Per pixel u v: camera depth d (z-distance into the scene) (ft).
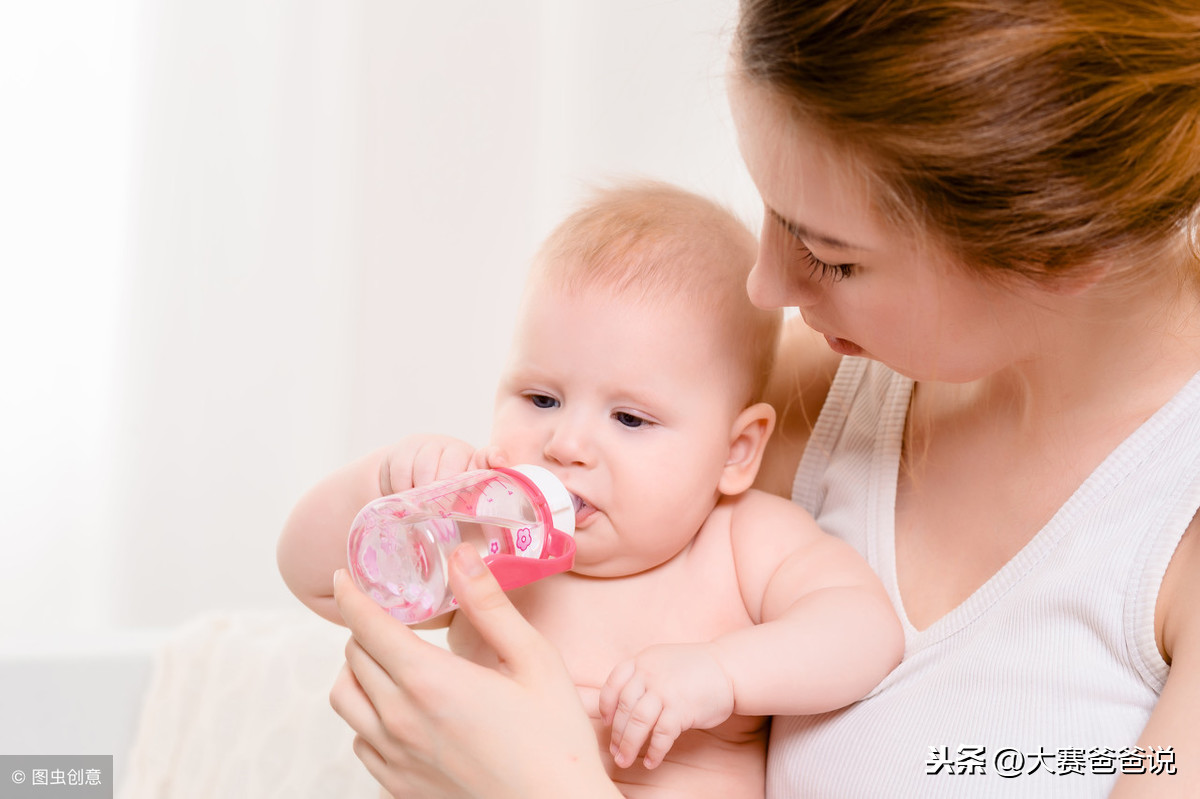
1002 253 2.68
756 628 3.24
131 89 8.35
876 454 3.78
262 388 8.48
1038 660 3.08
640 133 7.50
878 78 2.53
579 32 7.72
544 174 7.97
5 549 8.61
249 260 8.39
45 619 8.67
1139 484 3.10
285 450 8.52
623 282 3.38
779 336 3.92
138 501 8.62
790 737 3.43
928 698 3.21
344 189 8.27
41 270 8.47
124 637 5.89
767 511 3.69
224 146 8.32
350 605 2.91
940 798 3.03
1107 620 3.01
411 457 3.47
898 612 3.46
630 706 3.00
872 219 2.71
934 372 3.07
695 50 7.00
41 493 8.61
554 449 3.32
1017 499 3.36
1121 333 3.15
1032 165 2.57
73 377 8.58
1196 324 3.18
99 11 8.29
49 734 5.63
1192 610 2.84
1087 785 2.90
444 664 2.86
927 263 2.76
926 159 2.58
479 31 8.02
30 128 8.35
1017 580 3.20
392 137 8.17
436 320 8.27
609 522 3.38
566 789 2.75
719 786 3.49
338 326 8.34
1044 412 3.31
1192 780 2.60
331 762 5.24
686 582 3.59
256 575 8.65
